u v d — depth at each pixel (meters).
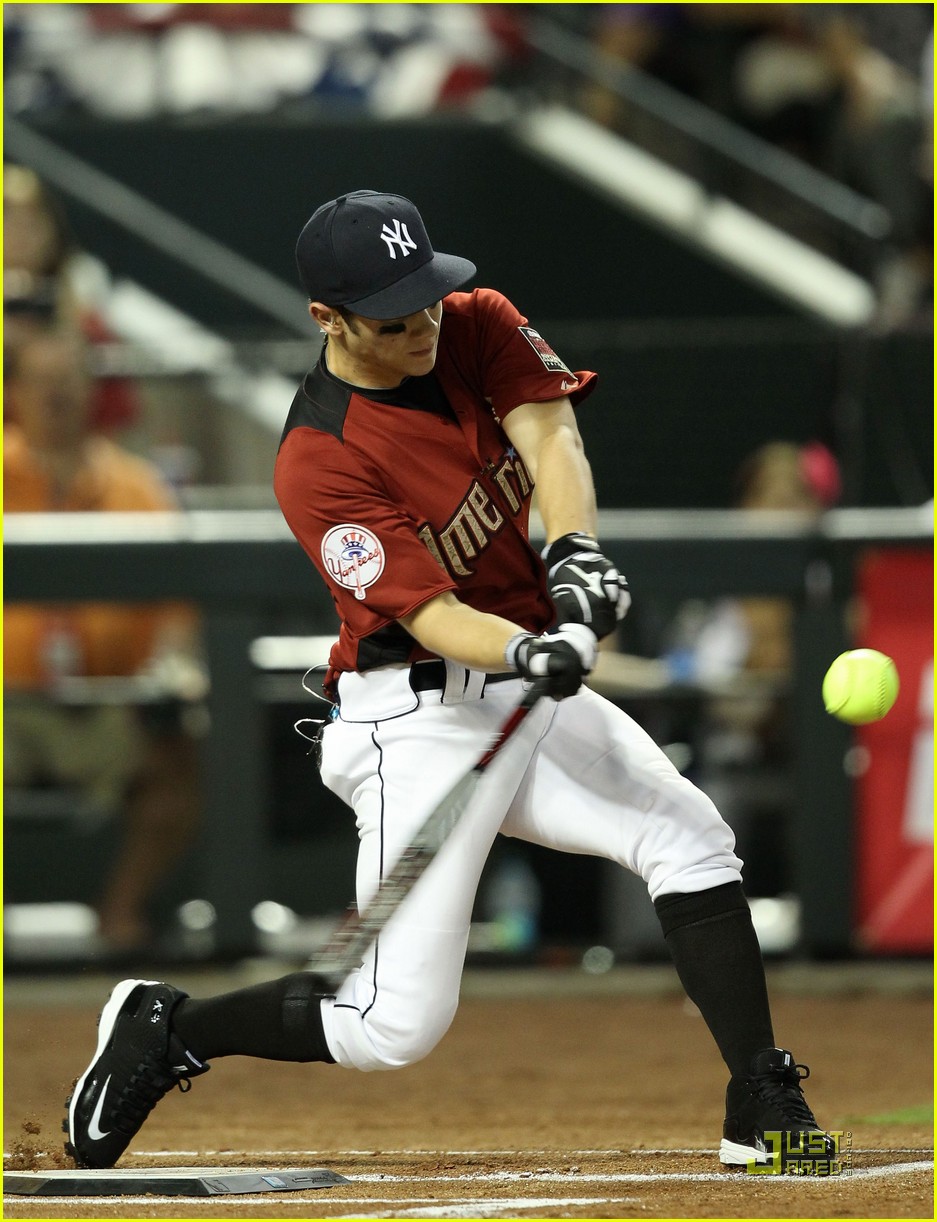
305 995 11.98
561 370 11.85
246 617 27.03
